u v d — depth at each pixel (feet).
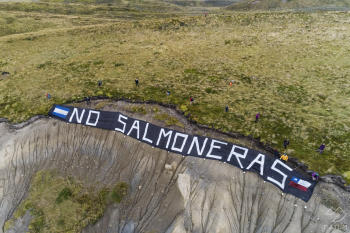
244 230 53.06
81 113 83.35
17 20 199.72
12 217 63.00
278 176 58.03
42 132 81.30
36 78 108.58
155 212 60.13
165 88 92.99
